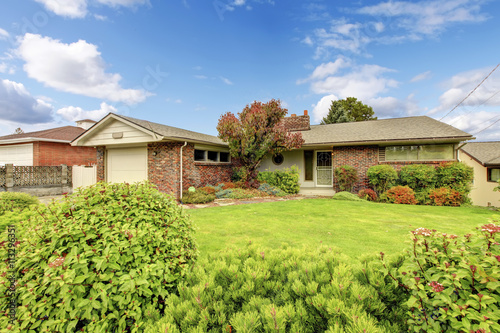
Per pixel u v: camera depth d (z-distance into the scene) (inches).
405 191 398.6
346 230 216.7
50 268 62.2
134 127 410.0
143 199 97.4
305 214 289.1
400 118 579.2
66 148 666.2
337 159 493.7
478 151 666.2
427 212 306.3
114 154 494.6
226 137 450.0
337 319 53.3
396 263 70.1
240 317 56.1
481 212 308.8
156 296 73.4
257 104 453.4
